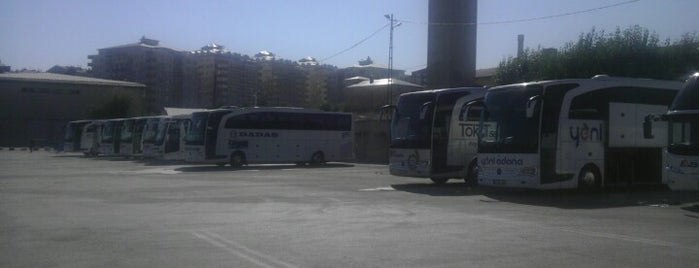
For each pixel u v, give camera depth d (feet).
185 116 138.31
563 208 51.57
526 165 60.13
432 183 81.76
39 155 193.47
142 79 367.25
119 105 271.49
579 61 128.16
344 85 363.76
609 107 63.62
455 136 75.87
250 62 346.54
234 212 48.32
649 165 65.82
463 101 76.95
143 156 152.15
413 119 77.30
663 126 67.05
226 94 336.90
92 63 395.75
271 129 126.00
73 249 31.99
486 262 28.81
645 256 30.27
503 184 62.18
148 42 394.93
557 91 60.95
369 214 47.14
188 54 359.66
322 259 29.43
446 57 180.75
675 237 35.96
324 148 132.46
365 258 29.66
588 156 61.77
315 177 93.71
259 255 30.42
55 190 68.44
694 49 128.06
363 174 101.60
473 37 182.91
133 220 43.39
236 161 121.90
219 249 32.07
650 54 124.47
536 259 29.50
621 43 126.72
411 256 30.17
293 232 37.88
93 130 184.65
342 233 37.47
